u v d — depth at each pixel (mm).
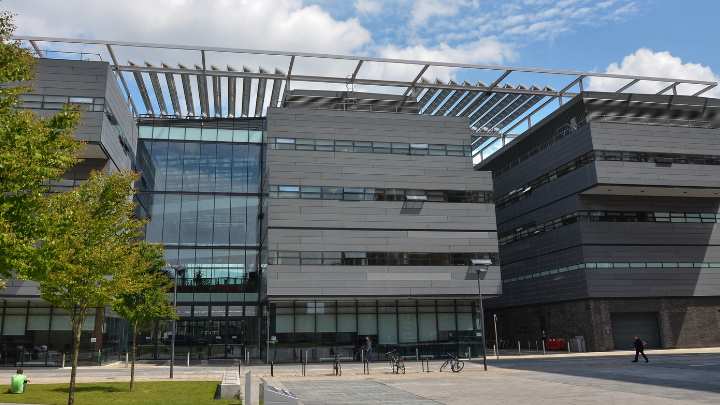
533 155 54906
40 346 41250
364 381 25797
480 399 18141
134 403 17141
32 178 10688
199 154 51938
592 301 45719
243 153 52656
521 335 56312
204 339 47875
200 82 45406
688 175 46531
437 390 21234
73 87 40000
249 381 16344
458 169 45375
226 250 50000
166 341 47531
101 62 40688
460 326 44281
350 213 42812
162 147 51469
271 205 41812
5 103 10906
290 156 43031
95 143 38938
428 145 45406
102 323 42469
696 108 50188
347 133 44344
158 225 49438
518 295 56250
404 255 42875
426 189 44469
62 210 12891
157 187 50375
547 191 52062
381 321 43219
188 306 48250
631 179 45500
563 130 50844
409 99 48906
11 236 9852
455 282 43125
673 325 46844
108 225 18062
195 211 50469
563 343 48406
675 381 21844
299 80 44094
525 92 47531
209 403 17141
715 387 19562
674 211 49094
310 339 41750
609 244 47094
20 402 17125
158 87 46719
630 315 47250
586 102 47906
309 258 41406
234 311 48750
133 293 22516
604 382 22375
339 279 41406
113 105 42531
